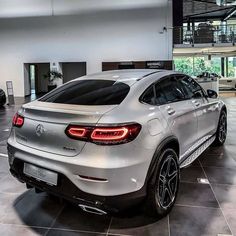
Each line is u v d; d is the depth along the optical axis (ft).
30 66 58.80
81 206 6.33
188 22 71.82
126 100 7.01
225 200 8.39
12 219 7.41
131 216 7.45
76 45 53.06
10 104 39.29
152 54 50.93
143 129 6.49
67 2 52.11
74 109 6.59
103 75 9.12
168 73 9.43
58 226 7.09
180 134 8.42
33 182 7.03
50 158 6.47
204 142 11.30
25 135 7.21
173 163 7.78
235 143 14.88
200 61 66.80
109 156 5.92
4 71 55.72
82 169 5.98
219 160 12.08
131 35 51.16
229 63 66.13
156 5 49.88
